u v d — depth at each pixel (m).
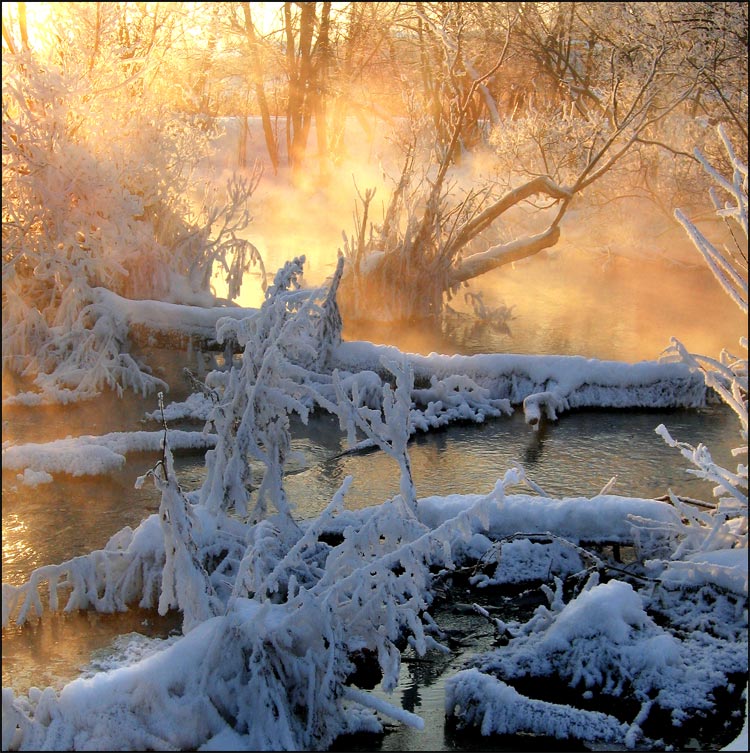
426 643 4.85
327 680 3.93
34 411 9.07
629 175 18.78
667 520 5.74
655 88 17.42
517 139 19.05
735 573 4.99
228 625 4.00
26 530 6.29
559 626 4.70
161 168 12.48
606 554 5.91
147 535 5.31
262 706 3.87
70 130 11.37
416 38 25.94
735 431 8.98
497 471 7.78
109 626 5.05
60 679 4.48
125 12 12.13
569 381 9.68
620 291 16.92
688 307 15.28
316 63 27.75
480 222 14.27
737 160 5.01
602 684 4.50
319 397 5.59
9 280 10.48
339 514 5.66
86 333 10.04
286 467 7.72
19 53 10.62
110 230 11.02
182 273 12.63
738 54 17.16
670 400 9.79
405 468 5.60
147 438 7.90
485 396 9.68
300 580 5.33
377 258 13.55
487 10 21.08
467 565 5.77
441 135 18.31
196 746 3.78
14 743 3.68
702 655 4.62
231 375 5.64
